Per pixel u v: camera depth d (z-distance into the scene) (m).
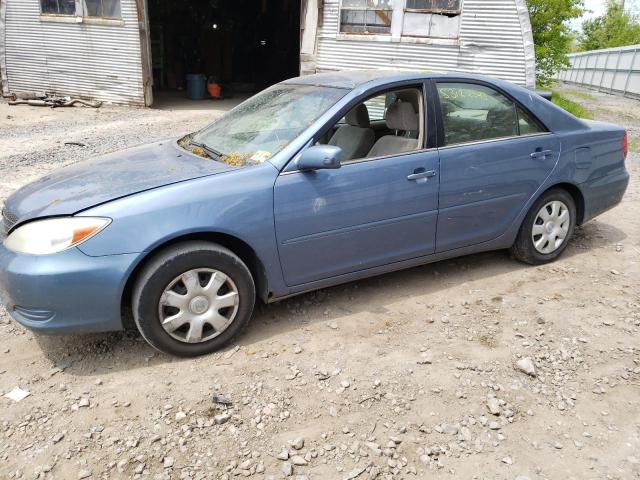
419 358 3.16
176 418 2.65
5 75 15.45
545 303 3.82
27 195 3.30
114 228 2.83
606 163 4.57
